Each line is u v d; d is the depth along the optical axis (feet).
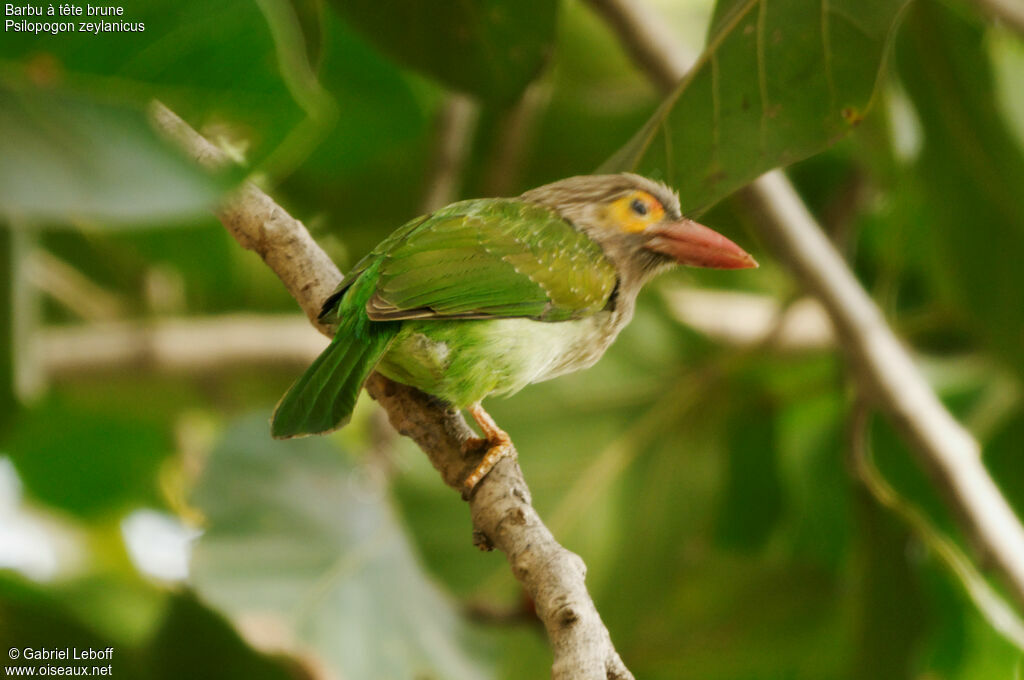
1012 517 25.27
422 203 30.71
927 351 33.60
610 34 30.91
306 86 13.89
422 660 25.34
